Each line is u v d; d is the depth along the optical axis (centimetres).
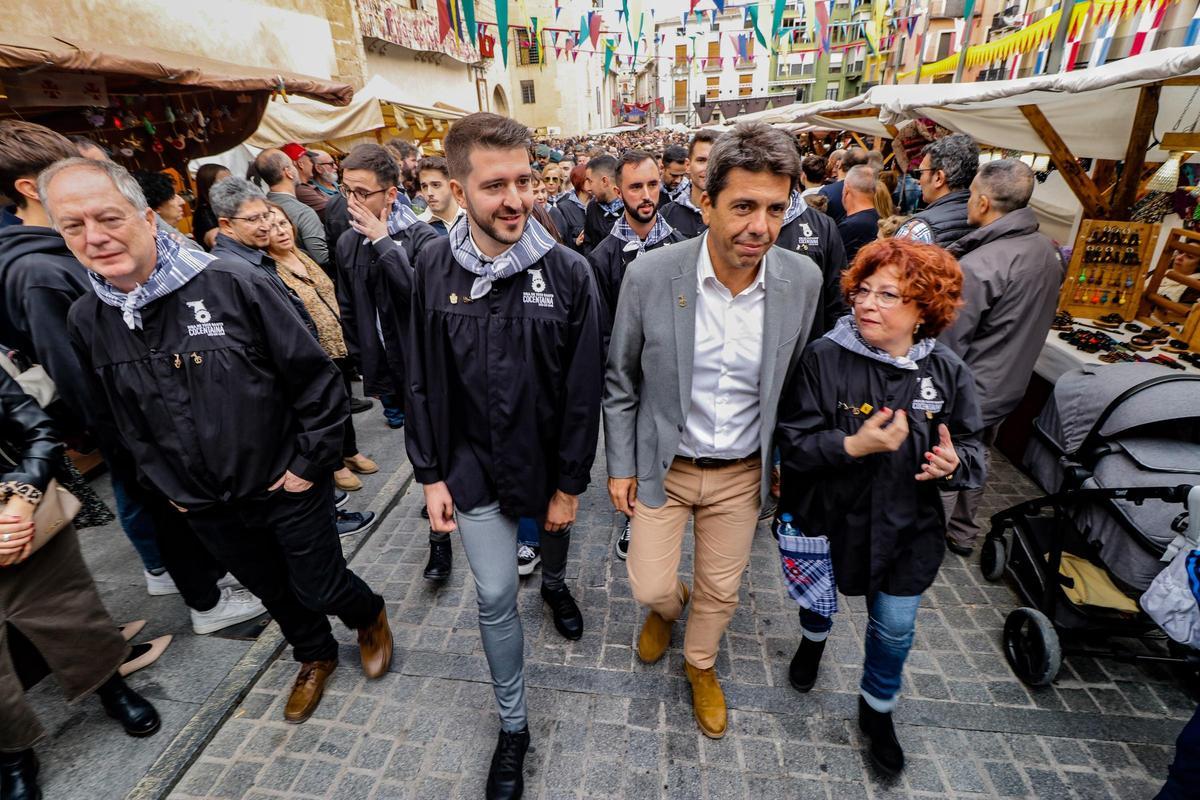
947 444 154
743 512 191
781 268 166
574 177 591
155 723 213
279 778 198
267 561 203
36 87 323
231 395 174
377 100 722
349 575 217
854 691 225
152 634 261
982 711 215
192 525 189
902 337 157
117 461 211
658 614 227
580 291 165
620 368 185
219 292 170
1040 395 356
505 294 162
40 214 207
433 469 178
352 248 310
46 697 228
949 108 494
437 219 357
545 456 180
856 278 158
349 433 370
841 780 192
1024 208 261
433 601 279
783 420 180
